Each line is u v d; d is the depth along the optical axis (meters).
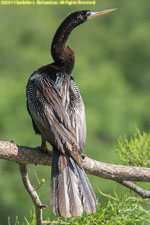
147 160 6.75
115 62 31.41
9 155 5.99
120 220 6.04
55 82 6.88
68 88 6.78
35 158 6.09
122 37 33.34
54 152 5.94
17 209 16.91
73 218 6.12
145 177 6.18
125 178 6.18
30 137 18.98
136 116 25.03
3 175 17.70
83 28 33.44
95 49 31.59
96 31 33.31
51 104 6.44
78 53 30.55
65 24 7.62
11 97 20.06
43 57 27.83
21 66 27.61
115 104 23.30
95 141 21.58
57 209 5.37
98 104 23.25
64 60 7.52
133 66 31.80
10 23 29.66
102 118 22.77
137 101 26.16
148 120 25.70
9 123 19.33
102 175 6.19
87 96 23.17
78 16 7.66
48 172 15.55
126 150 6.89
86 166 6.12
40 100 6.54
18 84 21.75
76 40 32.56
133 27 34.06
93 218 6.06
